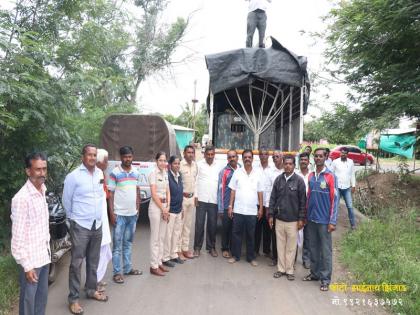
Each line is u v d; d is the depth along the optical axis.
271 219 5.22
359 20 8.14
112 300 4.25
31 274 3.11
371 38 8.61
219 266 5.50
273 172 5.89
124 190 4.75
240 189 5.57
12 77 4.77
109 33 7.04
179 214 5.47
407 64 8.63
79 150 7.21
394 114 8.00
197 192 5.99
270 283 4.90
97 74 7.31
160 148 7.82
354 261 5.55
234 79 7.08
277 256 5.51
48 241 3.32
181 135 28.25
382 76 9.05
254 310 4.09
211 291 4.57
